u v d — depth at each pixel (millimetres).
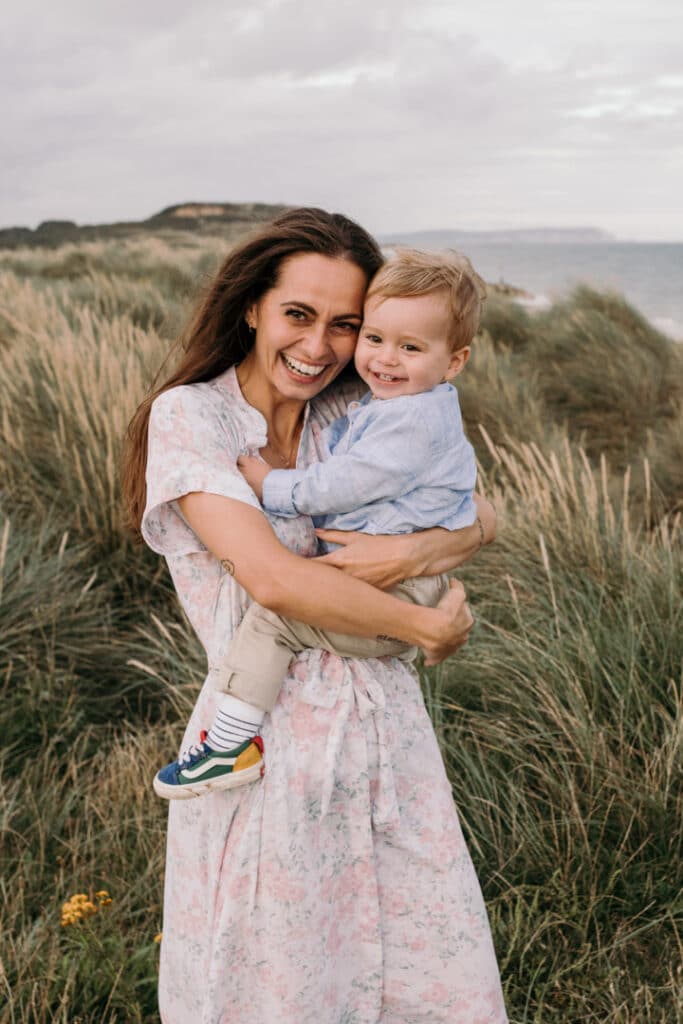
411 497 1935
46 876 3004
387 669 1959
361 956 1921
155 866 3012
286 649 1827
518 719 3361
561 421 8367
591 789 2988
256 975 1839
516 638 3572
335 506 1893
